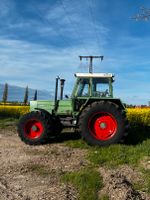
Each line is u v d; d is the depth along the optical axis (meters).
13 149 10.03
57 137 11.77
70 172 7.58
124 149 9.27
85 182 6.80
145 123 16.73
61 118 11.09
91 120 10.05
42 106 11.33
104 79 10.86
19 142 11.20
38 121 10.62
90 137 9.96
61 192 6.43
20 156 9.13
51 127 10.66
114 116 9.92
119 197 6.02
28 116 10.68
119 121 9.91
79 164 8.25
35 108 11.19
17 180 7.23
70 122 11.02
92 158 8.57
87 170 7.65
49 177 7.37
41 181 7.12
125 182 6.72
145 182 6.85
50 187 6.75
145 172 7.38
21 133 10.67
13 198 6.20
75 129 12.52
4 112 21.84
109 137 9.96
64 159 8.74
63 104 11.16
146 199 6.10
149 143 9.84
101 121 10.04
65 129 13.70
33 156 9.10
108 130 10.02
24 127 10.68
